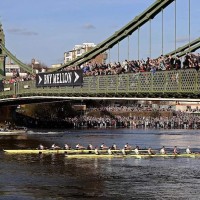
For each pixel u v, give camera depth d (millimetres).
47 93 156625
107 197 84312
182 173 105500
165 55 115000
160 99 109000
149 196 84938
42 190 89312
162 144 176750
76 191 88438
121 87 119062
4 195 85812
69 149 143750
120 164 118250
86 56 146500
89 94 134500
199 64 97375
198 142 188000
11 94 187500
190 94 98438
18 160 125500
